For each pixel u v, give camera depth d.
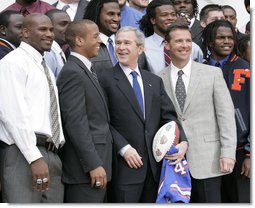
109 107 19.42
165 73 20.58
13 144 17.73
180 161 19.41
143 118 19.44
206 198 19.88
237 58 21.56
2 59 18.06
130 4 25.91
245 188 21.17
